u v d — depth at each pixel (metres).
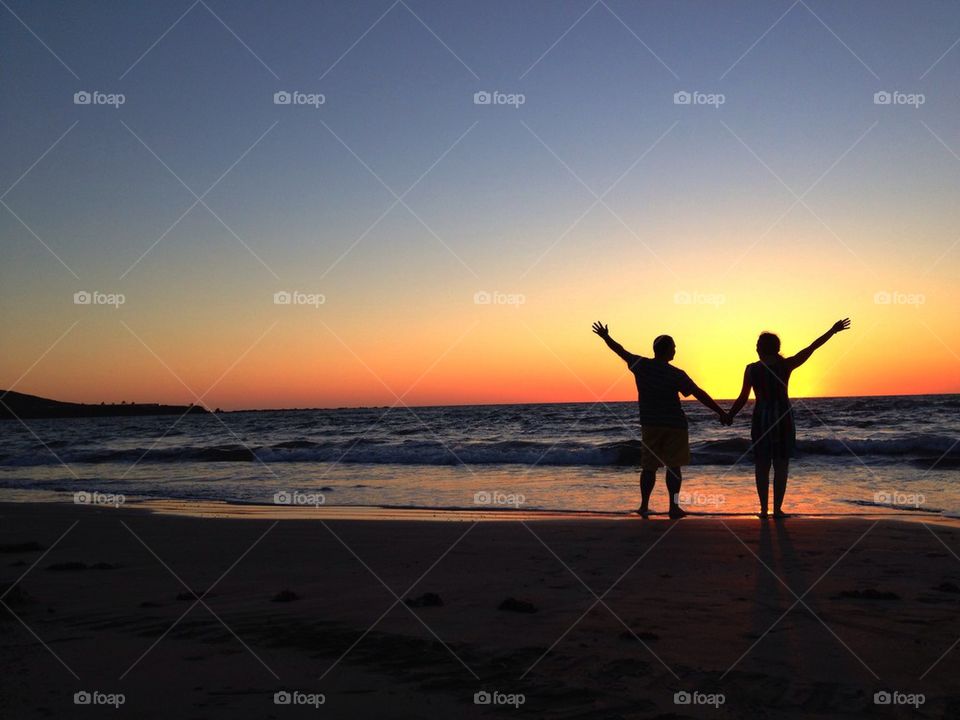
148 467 19.02
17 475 17.78
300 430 40.34
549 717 2.32
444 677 2.68
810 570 4.65
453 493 11.25
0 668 2.79
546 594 4.06
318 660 2.88
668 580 4.39
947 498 9.44
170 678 2.67
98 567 5.15
